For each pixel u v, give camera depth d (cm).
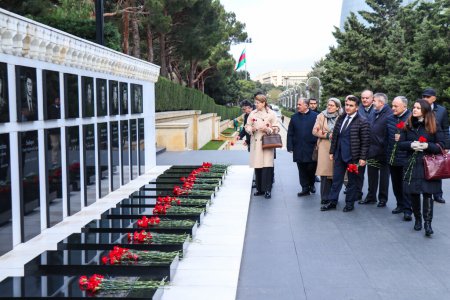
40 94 700
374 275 542
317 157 926
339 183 870
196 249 620
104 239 595
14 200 626
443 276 538
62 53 747
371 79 4303
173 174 1169
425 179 683
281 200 971
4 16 574
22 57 648
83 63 834
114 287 438
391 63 4128
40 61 698
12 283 452
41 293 427
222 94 6612
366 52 4259
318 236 706
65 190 783
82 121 852
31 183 668
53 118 734
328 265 577
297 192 1055
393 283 517
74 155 816
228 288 489
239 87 7575
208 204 845
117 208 785
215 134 4550
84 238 601
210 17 3528
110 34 1577
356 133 838
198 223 733
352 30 4400
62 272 500
